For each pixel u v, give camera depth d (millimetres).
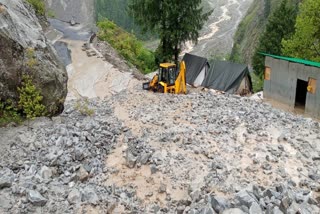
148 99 19312
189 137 12328
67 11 123812
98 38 37531
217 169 10281
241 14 132125
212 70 31000
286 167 10656
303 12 27922
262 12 89500
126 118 15219
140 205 9117
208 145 11852
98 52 31734
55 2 125000
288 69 24234
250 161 10867
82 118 14570
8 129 11836
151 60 39688
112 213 8617
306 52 27891
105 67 28047
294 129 13953
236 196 8719
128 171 10711
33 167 10000
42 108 12781
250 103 18203
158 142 12156
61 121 13281
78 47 32594
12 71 11922
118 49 36844
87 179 10219
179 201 9039
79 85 25047
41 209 8352
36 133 11859
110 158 11508
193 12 34156
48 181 9445
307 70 22781
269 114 15859
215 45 92375
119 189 9711
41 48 13133
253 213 8031
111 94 23875
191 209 8477
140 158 11000
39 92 12664
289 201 8383
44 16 39250
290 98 24578
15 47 11914
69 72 26969
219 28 113125
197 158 11031
